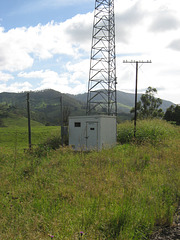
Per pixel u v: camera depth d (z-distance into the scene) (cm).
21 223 514
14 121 9456
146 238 443
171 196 662
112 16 3978
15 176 965
